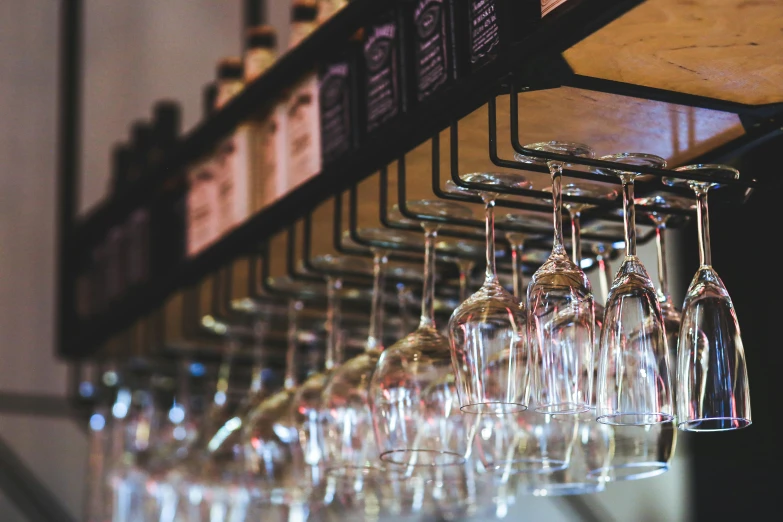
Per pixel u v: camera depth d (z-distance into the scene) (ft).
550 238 3.87
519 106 3.06
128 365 6.98
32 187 9.09
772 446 9.31
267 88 4.34
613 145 3.37
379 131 3.53
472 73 3.02
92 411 7.58
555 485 4.12
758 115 3.11
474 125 3.24
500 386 3.13
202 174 5.32
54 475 8.53
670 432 3.54
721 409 2.86
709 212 3.59
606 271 3.92
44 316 8.90
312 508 5.22
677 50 2.73
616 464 3.59
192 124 9.97
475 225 3.63
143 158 7.30
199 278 5.42
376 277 4.09
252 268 4.88
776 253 9.11
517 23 2.92
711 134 3.27
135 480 6.84
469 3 3.12
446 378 3.53
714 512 9.67
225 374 5.89
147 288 5.78
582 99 3.00
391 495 4.71
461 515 5.11
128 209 6.46
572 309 2.99
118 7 9.87
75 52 8.63
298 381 6.15
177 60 10.04
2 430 8.43
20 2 9.39
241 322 5.55
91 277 7.25
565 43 2.71
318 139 4.04
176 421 6.85
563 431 3.67
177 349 6.45
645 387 2.87
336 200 3.94
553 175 3.10
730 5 2.50
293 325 5.03
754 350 9.31
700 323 2.93
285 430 4.72
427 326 3.65
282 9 10.23
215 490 6.17
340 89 3.92
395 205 3.83
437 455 3.60
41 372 8.77
